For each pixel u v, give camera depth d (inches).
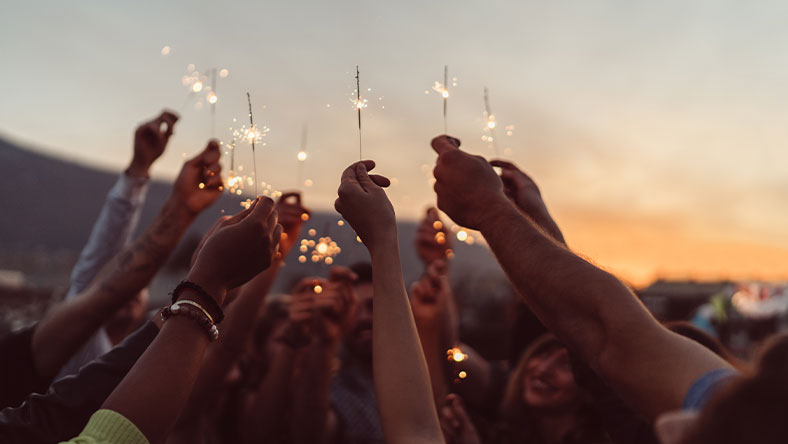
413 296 86.0
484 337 275.4
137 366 39.7
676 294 852.0
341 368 120.6
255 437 100.5
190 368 40.2
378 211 46.0
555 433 92.4
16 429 43.1
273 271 72.6
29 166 4153.5
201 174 67.2
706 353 31.3
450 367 99.2
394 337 41.9
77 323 61.0
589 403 89.6
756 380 21.6
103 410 37.9
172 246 64.9
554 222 59.8
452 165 47.0
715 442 21.6
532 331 111.5
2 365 58.0
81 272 82.6
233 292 58.6
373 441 106.6
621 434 52.8
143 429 37.5
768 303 502.0
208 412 91.0
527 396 94.3
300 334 101.2
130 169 82.6
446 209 47.0
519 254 40.5
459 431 83.6
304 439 96.3
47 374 59.8
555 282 37.8
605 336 34.7
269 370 103.7
